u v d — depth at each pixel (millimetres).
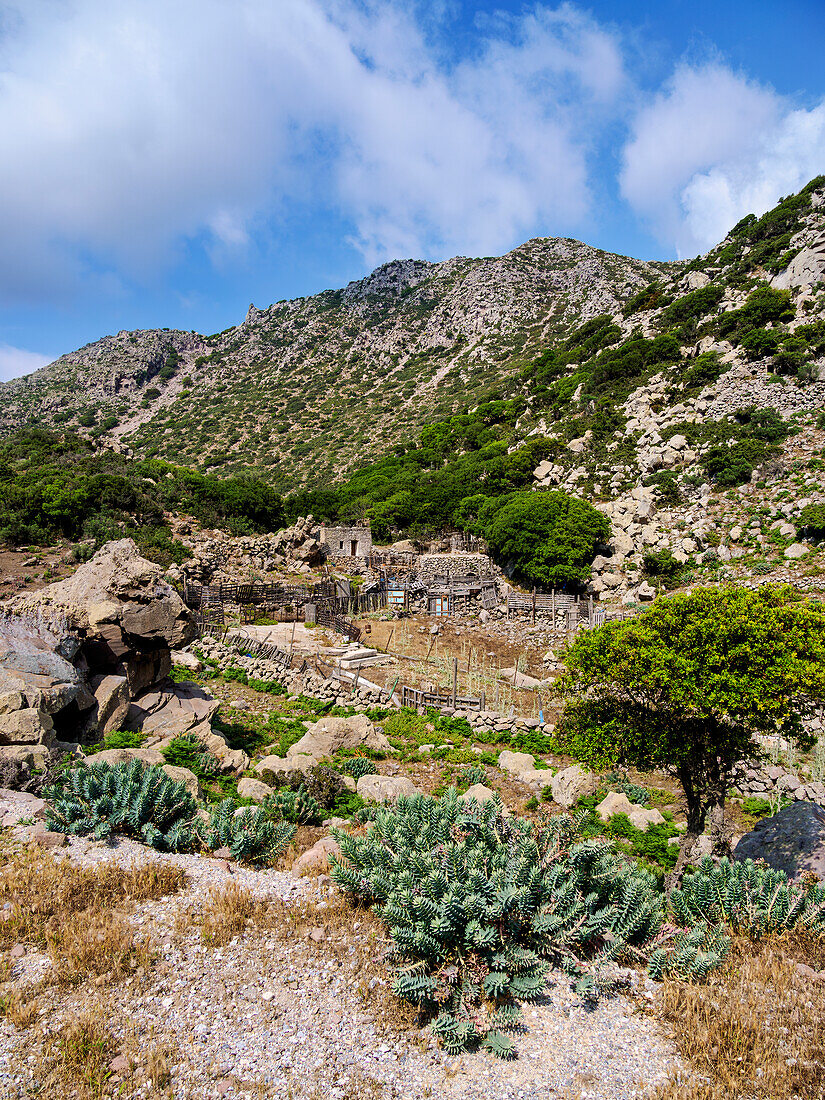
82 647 15562
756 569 35844
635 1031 6211
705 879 8336
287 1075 5395
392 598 41375
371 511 66000
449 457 84812
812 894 8109
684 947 7121
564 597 39031
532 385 96938
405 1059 5707
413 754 17391
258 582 39188
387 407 136625
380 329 190250
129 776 9820
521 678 26359
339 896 8203
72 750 12609
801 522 37562
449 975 6410
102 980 6207
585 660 11266
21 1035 5438
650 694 10742
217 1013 6039
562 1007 6488
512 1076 5570
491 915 6859
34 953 6551
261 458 121188
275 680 22594
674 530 43906
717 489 46562
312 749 16609
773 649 9469
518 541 43281
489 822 8805
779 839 10414
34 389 187250
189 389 180250
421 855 7672
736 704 9234
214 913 7586
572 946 7430
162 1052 5422
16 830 8859
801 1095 5379
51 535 42938
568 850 8258
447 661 29453
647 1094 5398
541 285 177500
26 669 13453
